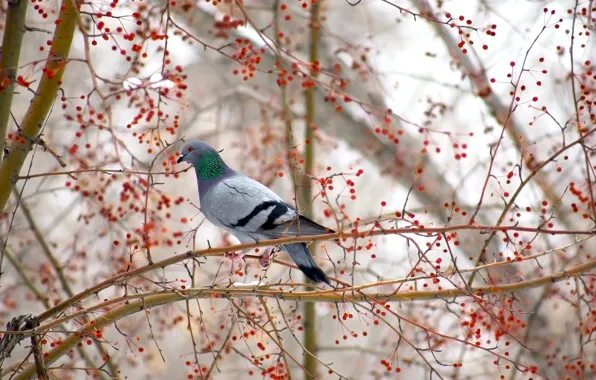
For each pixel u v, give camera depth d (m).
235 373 17.78
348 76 15.98
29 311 17.70
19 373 8.50
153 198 10.66
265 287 8.16
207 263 18.11
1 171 8.37
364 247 8.55
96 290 7.60
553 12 8.57
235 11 13.80
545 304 14.07
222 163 10.89
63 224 18.95
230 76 16.58
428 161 15.93
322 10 14.37
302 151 15.98
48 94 8.33
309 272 8.71
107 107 6.95
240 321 8.17
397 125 16.48
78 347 10.62
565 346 14.26
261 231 9.78
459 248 15.28
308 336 12.73
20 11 8.01
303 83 10.02
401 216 7.62
